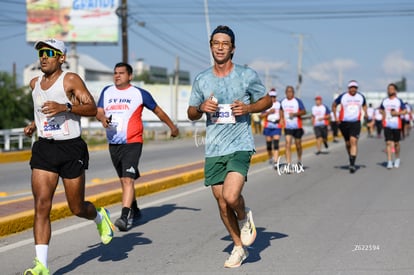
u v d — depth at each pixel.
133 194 14.73
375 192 20.20
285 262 11.25
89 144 53.56
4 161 37.22
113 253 12.25
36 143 10.07
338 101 26.62
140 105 14.90
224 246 12.71
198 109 10.62
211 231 14.33
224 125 10.36
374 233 13.67
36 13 76.38
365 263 11.07
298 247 12.45
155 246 12.84
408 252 11.84
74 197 10.25
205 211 17.22
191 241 13.27
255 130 72.69
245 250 11.28
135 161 14.77
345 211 16.64
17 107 87.50
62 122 9.93
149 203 18.83
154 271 10.81
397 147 28.58
